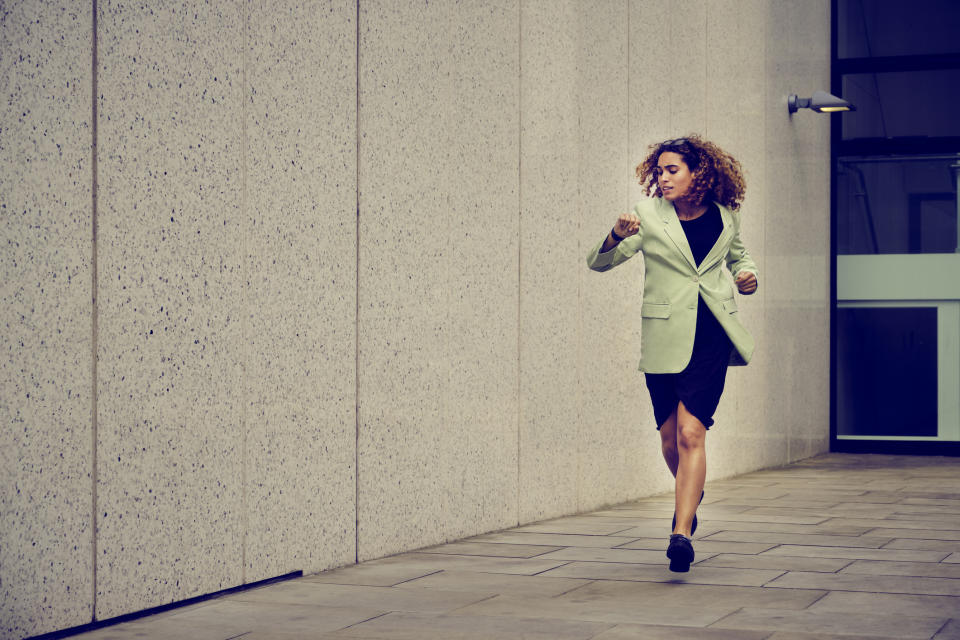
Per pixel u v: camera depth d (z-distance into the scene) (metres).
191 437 4.34
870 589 4.48
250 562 4.64
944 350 11.10
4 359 3.61
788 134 10.26
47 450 3.76
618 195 7.56
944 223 11.10
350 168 5.20
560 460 6.88
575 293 7.06
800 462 10.46
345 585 4.69
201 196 4.37
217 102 4.44
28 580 3.69
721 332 4.94
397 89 5.51
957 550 5.43
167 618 4.09
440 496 5.82
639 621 3.96
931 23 11.09
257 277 4.66
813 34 10.95
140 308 4.11
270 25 4.71
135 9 4.07
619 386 7.56
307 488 4.95
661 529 6.29
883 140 11.20
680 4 8.34
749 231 9.36
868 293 11.31
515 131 6.48
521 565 5.14
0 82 3.59
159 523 4.19
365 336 5.30
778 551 5.42
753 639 3.67
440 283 5.84
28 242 3.69
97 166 3.93
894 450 11.20
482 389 6.17
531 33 6.62
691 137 5.05
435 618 4.05
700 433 4.81
